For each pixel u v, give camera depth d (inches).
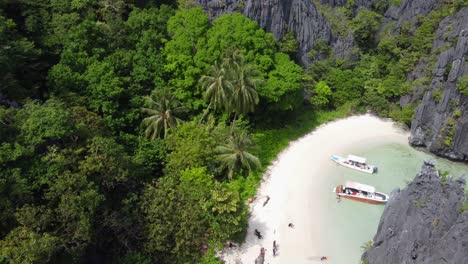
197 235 1831.9
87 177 1658.5
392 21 3565.5
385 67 3331.7
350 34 3427.7
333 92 3225.9
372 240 2031.3
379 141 2888.8
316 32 3366.1
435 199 1659.7
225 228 1910.7
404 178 2534.5
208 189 1984.5
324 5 3651.6
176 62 2475.4
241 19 2709.2
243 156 2207.2
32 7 2352.4
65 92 2116.1
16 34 2149.4
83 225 1475.1
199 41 2549.2
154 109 2268.7
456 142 2620.6
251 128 2701.8
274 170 2522.1
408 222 1702.8
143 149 2145.7
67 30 2359.7
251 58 2657.5
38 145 1615.4
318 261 1953.7
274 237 2064.5
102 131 1985.7
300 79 2861.7
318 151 2733.8
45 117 1612.9
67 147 1690.5
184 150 2095.2
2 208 1424.7
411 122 2952.8
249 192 2288.4
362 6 3730.3
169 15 2792.8
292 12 3196.4
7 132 1589.6
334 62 3356.3
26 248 1302.9
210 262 1873.8
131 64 2459.4
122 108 2311.8
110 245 1833.2
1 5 2251.5
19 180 1466.5
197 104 2529.5
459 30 2844.5
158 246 1750.7
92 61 2288.4
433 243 1573.6
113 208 1836.9
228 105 2317.9
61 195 1530.5
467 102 2573.8
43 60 2299.5
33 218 1413.6
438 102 2709.2
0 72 1941.4
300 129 2930.6
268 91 2625.5
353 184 2354.8
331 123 3061.0
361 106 3235.7
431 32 3102.9
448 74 2696.9
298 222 2159.2
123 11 2738.7
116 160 1760.6
